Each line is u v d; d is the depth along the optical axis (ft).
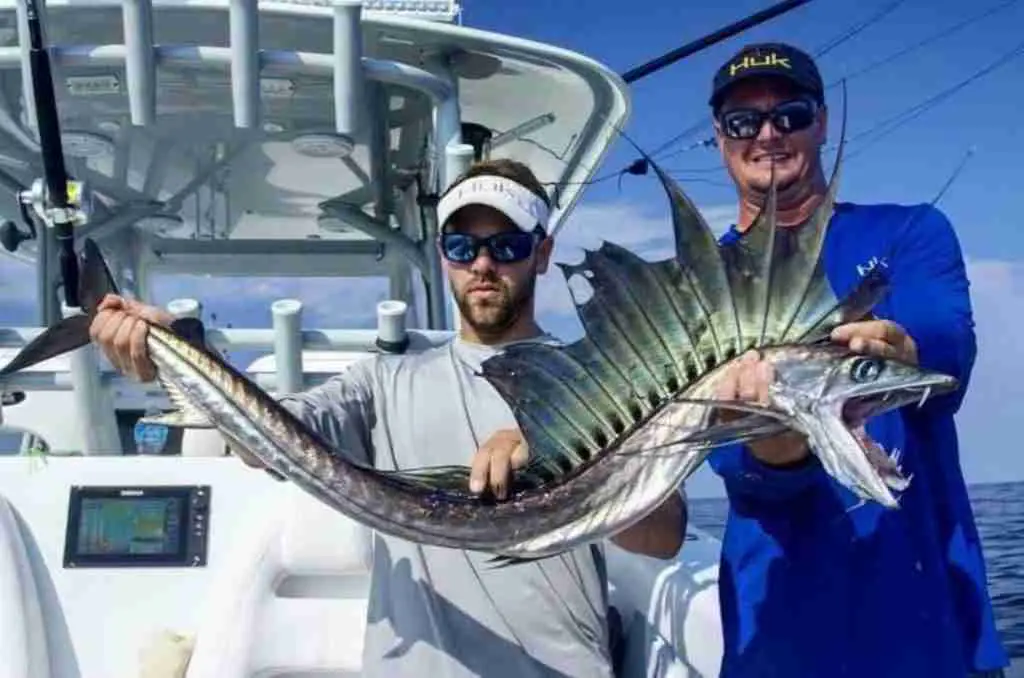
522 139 10.56
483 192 5.50
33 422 9.18
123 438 10.91
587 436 4.36
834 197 3.96
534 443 4.40
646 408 4.26
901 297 4.63
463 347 5.72
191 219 11.47
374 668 5.26
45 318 9.85
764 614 4.89
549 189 10.74
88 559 6.55
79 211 7.01
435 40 8.46
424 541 4.50
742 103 5.04
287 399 5.37
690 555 6.49
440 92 8.26
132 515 6.64
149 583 6.54
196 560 6.59
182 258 11.89
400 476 4.63
